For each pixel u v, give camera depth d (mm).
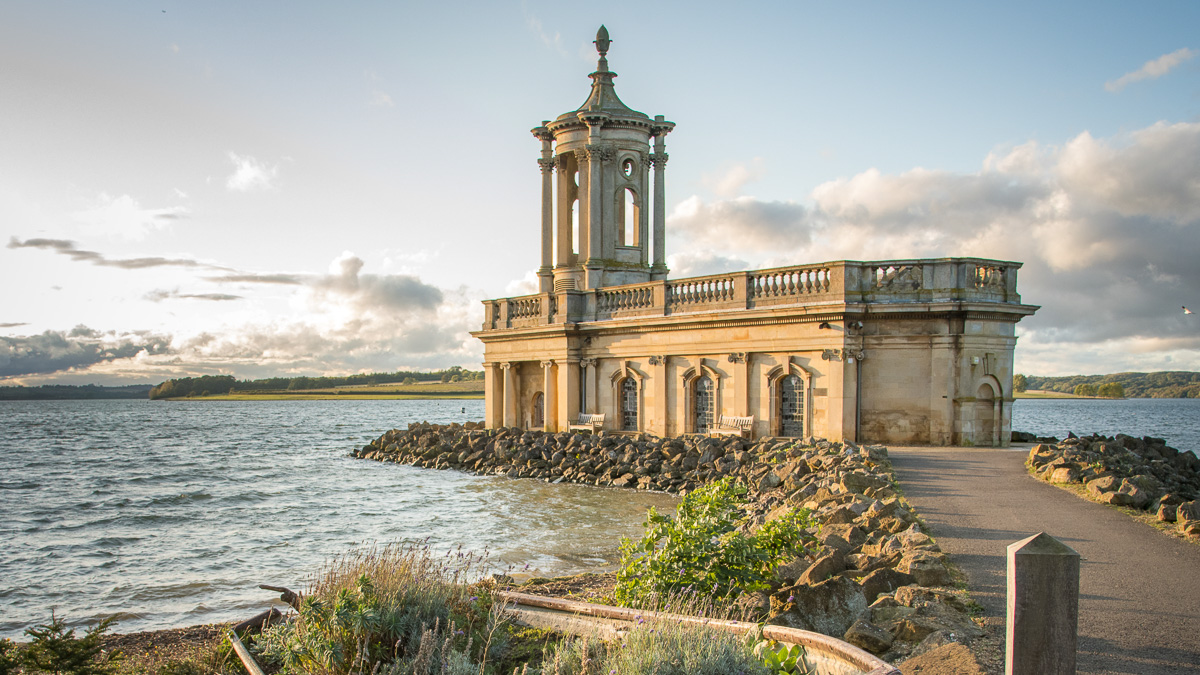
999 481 22141
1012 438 34938
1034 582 6617
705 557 12062
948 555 13844
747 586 11750
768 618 10219
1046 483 21641
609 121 46594
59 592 19750
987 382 32219
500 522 27125
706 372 38188
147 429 118625
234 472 49250
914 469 24781
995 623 10102
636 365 41594
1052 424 129000
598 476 36812
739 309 36375
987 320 32125
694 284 38906
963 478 22812
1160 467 27203
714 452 34031
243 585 20062
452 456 46781
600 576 17500
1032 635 6617
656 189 48656
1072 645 6539
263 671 10117
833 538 14727
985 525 16438
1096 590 11805
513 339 47844
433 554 22047
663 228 48562
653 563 12078
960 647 8883
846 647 7770
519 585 16453
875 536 15898
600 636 9867
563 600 11656
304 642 10070
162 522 30188
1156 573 12703
